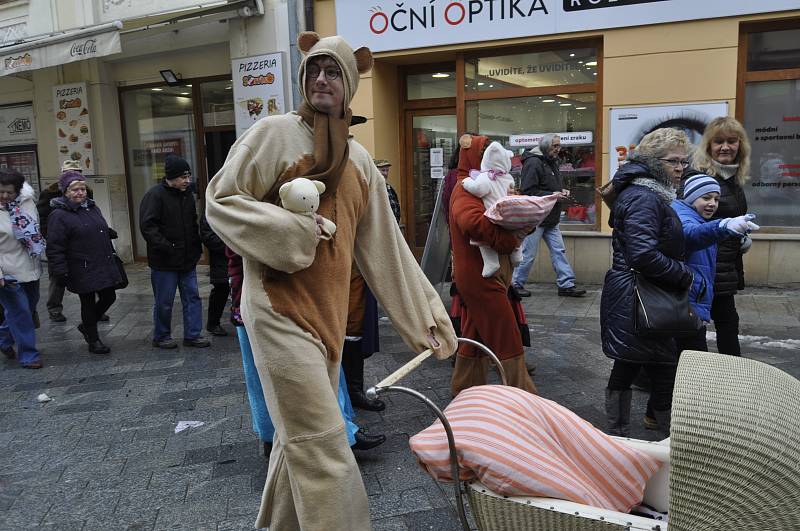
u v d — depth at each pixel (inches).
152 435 164.2
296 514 92.6
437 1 345.7
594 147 332.5
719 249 163.2
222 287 261.9
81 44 376.8
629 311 132.3
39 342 268.5
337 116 91.4
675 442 65.4
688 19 299.9
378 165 243.0
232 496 130.6
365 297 168.7
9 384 212.5
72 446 159.3
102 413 181.6
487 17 337.4
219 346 250.4
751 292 295.1
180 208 244.8
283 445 86.3
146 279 410.6
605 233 327.0
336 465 85.7
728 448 63.4
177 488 135.0
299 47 93.9
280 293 86.4
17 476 143.6
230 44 397.4
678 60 305.1
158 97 452.4
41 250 232.2
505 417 79.4
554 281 341.7
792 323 245.1
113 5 437.1
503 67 349.1
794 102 297.4
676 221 130.0
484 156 160.9
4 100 493.4
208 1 404.8
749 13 290.7
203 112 435.5
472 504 77.6
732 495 63.7
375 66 365.4
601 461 82.8
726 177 163.9
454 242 160.9
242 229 83.6
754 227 131.7
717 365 71.1
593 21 316.5
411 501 125.1
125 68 454.9
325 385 87.5
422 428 160.4
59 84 464.1
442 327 101.9
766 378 68.9
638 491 83.7
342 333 93.8
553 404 87.0
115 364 231.3
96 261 242.1
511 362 157.2
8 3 474.0
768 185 306.7
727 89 299.4
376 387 76.6
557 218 306.8
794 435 63.4
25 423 176.7
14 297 227.0
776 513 62.7
